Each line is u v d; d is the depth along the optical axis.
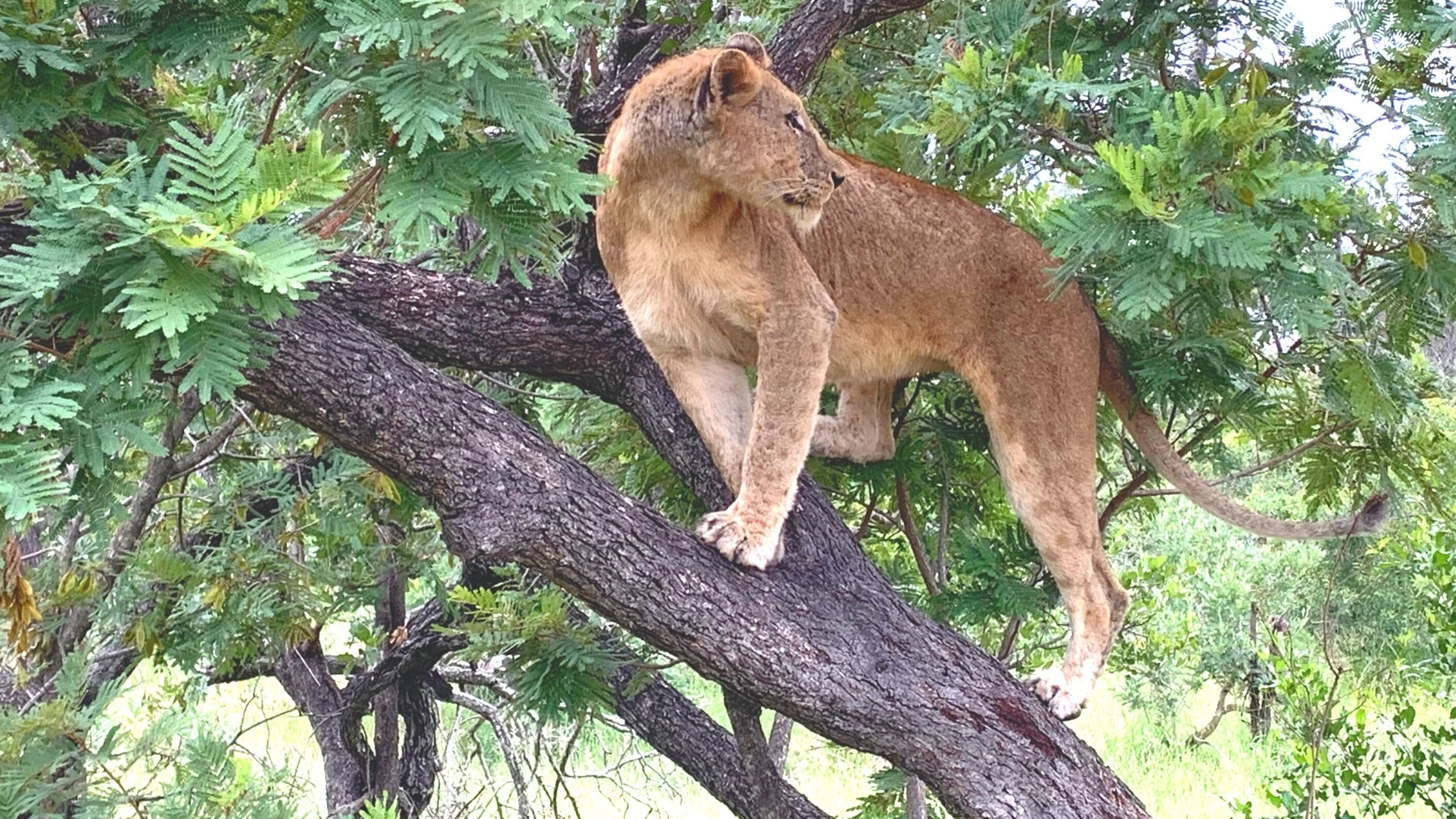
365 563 7.71
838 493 7.64
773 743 8.70
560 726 7.08
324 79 3.74
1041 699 5.91
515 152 3.71
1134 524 13.05
